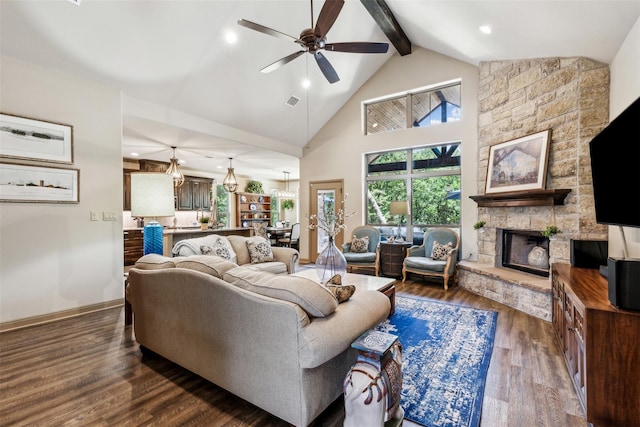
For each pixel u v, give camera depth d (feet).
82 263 11.19
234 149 19.94
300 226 22.77
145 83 12.42
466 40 13.57
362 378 4.62
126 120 13.55
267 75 14.75
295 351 4.82
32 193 10.11
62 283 10.73
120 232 12.22
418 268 15.30
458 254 16.28
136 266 8.13
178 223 26.99
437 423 5.38
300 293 5.00
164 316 7.05
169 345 6.99
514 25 10.63
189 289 6.31
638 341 4.96
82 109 11.21
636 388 4.97
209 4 10.69
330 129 21.09
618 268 5.15
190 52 11.99
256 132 18.74
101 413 5.60
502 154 13.47
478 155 15.21
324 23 8.29
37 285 10.20
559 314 8.36
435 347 8.36
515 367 7.27
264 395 5.28
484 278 13.33
